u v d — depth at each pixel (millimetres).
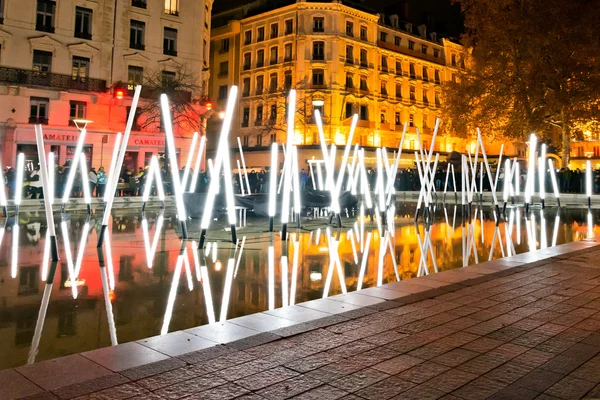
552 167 18406
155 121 34406
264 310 5309
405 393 3105
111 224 13352
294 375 3354
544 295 5695
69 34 33562
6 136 31297
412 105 58844
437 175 34062
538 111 30328
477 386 3225
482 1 31188
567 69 28375
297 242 10344
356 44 52406
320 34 50156
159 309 5285
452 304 5270
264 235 11375
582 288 6039
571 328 4484
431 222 15023
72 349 4062
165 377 3266
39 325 4680
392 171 17516
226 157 9648
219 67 57469
